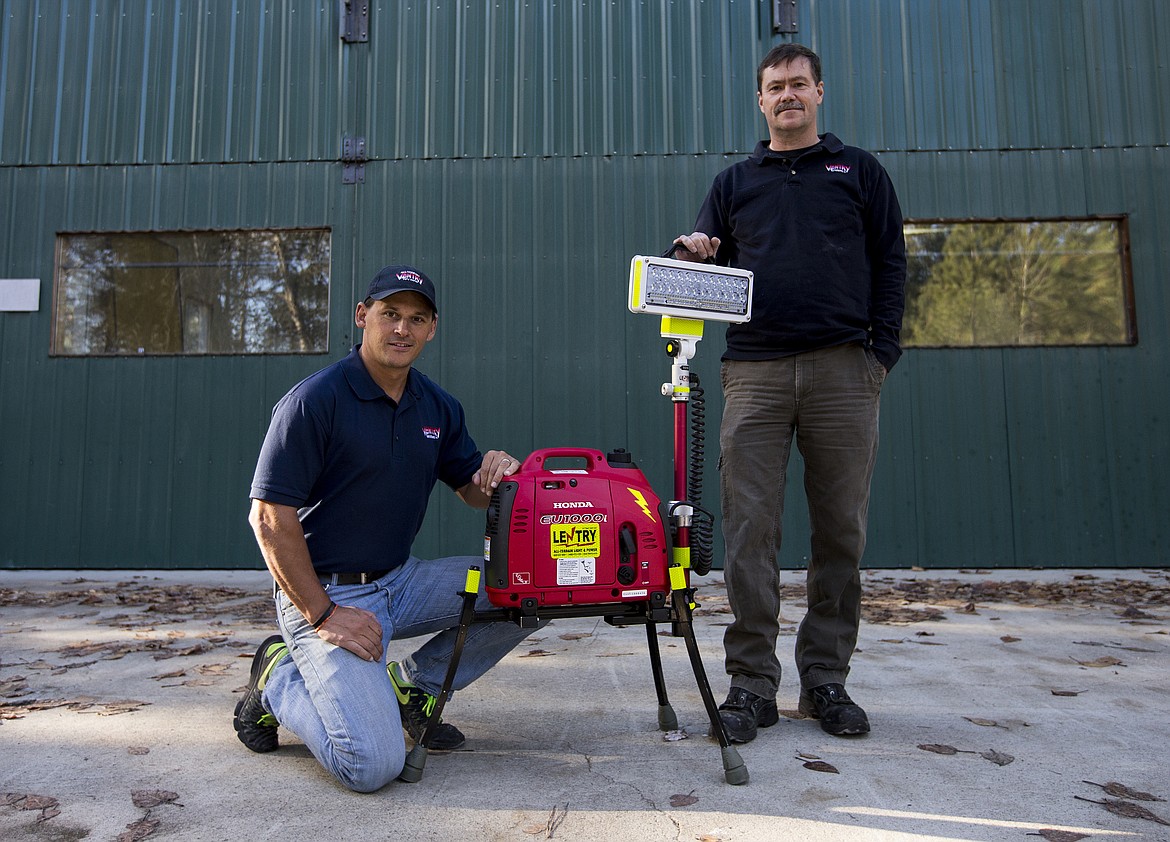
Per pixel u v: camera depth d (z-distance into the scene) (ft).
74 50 20.31
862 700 8.02
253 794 5.57
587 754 6.38
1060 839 4.83
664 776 5.86
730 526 7.32
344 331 19.66
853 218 7.30
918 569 18.88
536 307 19.67
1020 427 19.13
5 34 20.35
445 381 19.56
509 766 6.11
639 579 5.77
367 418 6.48
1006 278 19.61
